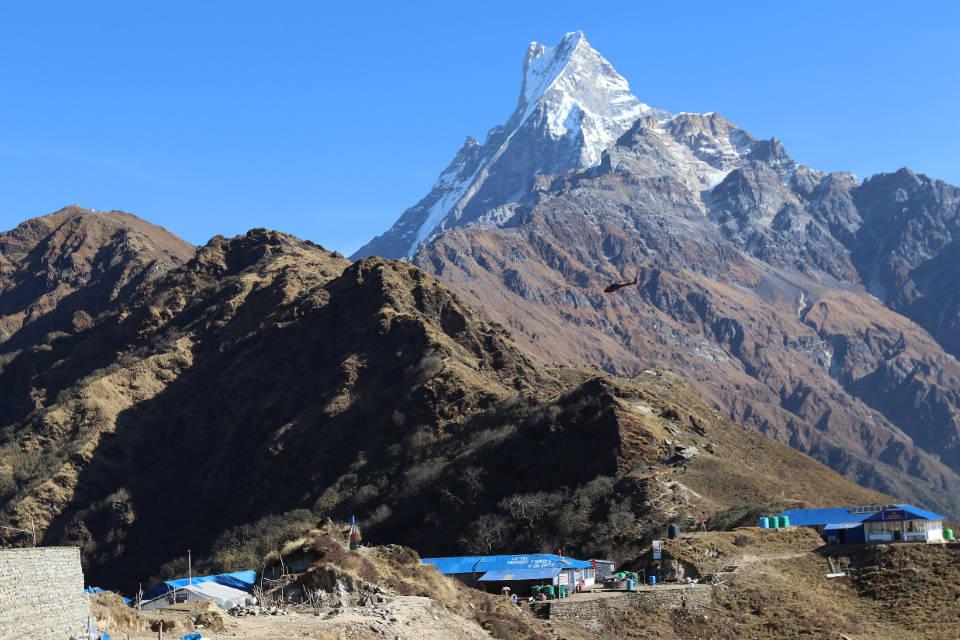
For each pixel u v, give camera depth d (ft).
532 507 531.91
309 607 229.04
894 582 296.71
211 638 175.94
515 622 251.19
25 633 140.15
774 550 326.44
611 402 605.73
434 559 325.62
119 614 175.42
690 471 543.39
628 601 278.26
